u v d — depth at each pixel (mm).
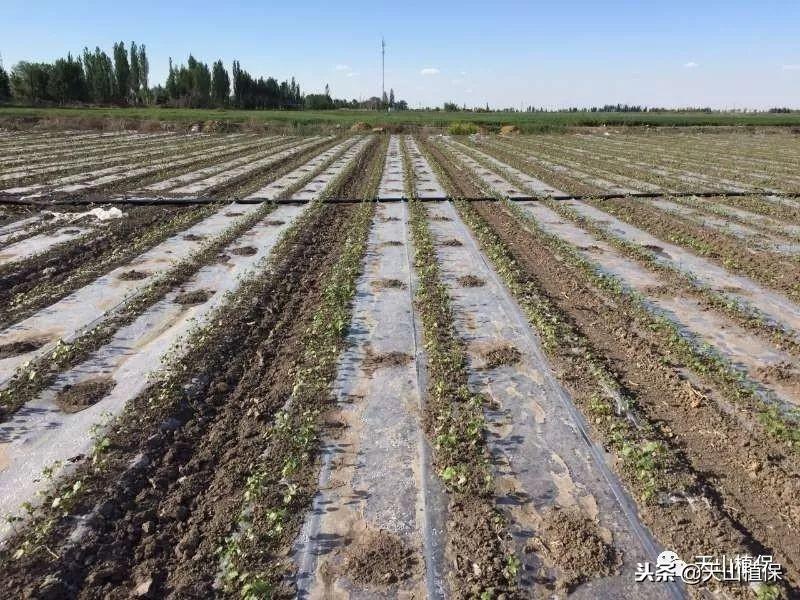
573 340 7895
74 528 4562
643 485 5043
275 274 10617
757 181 21781
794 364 7340
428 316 8641
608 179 22484
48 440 5672
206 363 7164
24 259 11336
